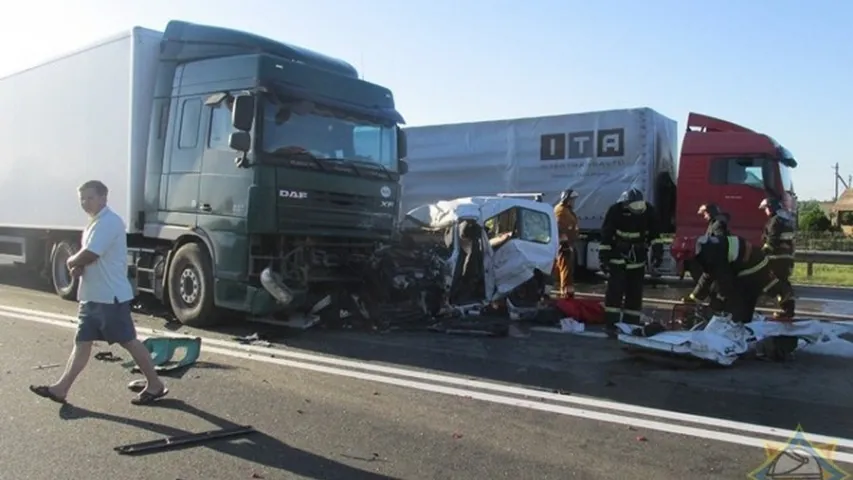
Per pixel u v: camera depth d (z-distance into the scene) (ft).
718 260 26.68
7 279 47.01
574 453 15.37
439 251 32.73
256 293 26.68
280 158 26.86
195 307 29.07
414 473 14.15
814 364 24.30
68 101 35.63
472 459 14.93
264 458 14.75
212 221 27.94
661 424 17.42
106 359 22.94
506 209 35.60
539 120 55.98
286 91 27.20
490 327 29.04
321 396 19.31
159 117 30.68
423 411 18.17
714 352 23.35
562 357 24.85
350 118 29.86
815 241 93.35
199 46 29.94
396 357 24.41
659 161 53.52
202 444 15.47
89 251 17.30
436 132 60.75
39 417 16.98
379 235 30.73
